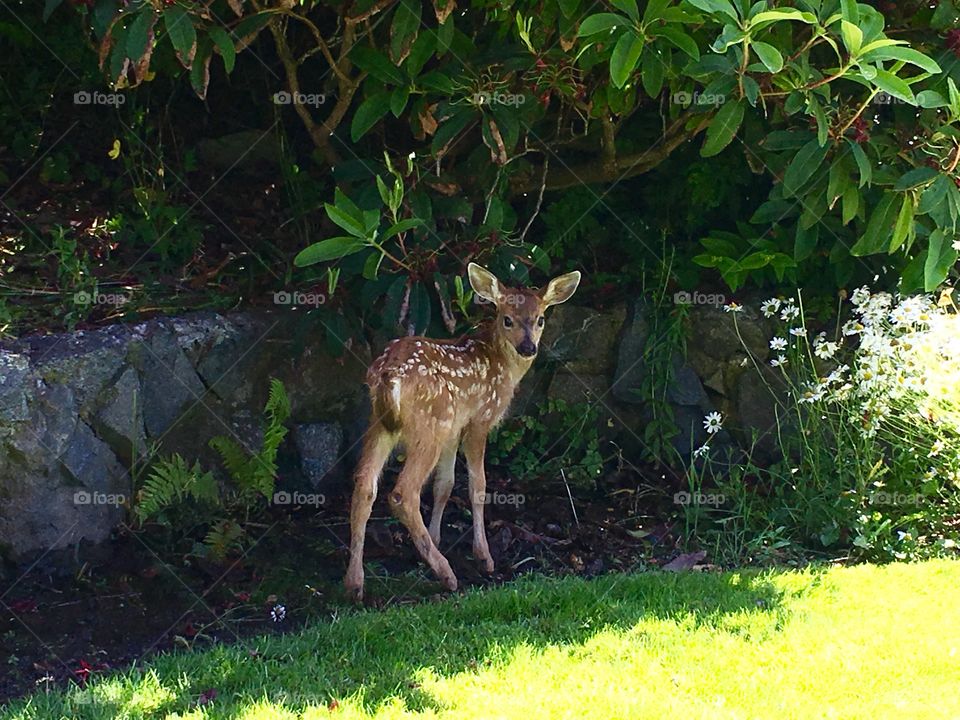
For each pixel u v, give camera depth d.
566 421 7.73
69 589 5.89
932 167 6.45
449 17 6.40
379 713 4.36
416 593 6.06
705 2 5.24
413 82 6.66
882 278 7.77
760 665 4.83
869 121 6.60
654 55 6.06
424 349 6.16
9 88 8.41
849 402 7.08
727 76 5.90
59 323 6.69
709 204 8.06
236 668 4.82
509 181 7.88
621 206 8.45
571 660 4.90
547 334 7.79
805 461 7.07
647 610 5.48
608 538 6.96
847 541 6.77
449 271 7.05
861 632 5.18
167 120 8.48
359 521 5.92
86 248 7.52
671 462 7.65
